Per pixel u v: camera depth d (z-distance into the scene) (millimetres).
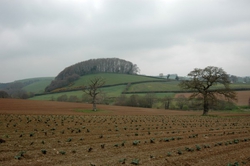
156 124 33781
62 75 159375
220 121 40250
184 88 56562
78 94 106812
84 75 146375
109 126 29969
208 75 53438
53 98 104125
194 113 60688
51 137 20578
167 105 83062
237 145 18500
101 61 160500
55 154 14469
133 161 12781
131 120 38656
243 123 37281
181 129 28750
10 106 61844
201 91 54562
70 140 19062
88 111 58031
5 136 20328
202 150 16516
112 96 95625
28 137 20188
